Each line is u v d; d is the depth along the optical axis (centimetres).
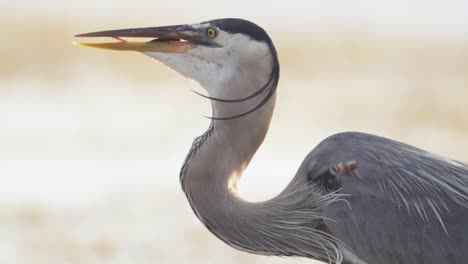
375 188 766
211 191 795
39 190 1503
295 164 1698
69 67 2670
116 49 805
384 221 760
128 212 1390
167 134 1942
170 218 1367
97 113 2123
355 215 764
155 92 2383
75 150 1770
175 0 4475
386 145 793
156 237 1277
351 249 769
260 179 1585
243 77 793
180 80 2555
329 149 793
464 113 2211
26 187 1517
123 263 1180
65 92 2341
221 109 797
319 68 2912
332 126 2056
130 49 805
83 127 1973
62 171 1623
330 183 781
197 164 796
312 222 789
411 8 4472
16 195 1470
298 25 3972
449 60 3191
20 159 1694
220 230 798
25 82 2448
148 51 805
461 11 4475
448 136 1969
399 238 759
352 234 766
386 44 3534
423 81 2711
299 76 2750
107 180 1577
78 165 1664
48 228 1306
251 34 793
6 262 1176
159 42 804
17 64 2684
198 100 2312
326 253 788
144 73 2628
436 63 3109
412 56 3259
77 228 1304
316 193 788
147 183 1564
